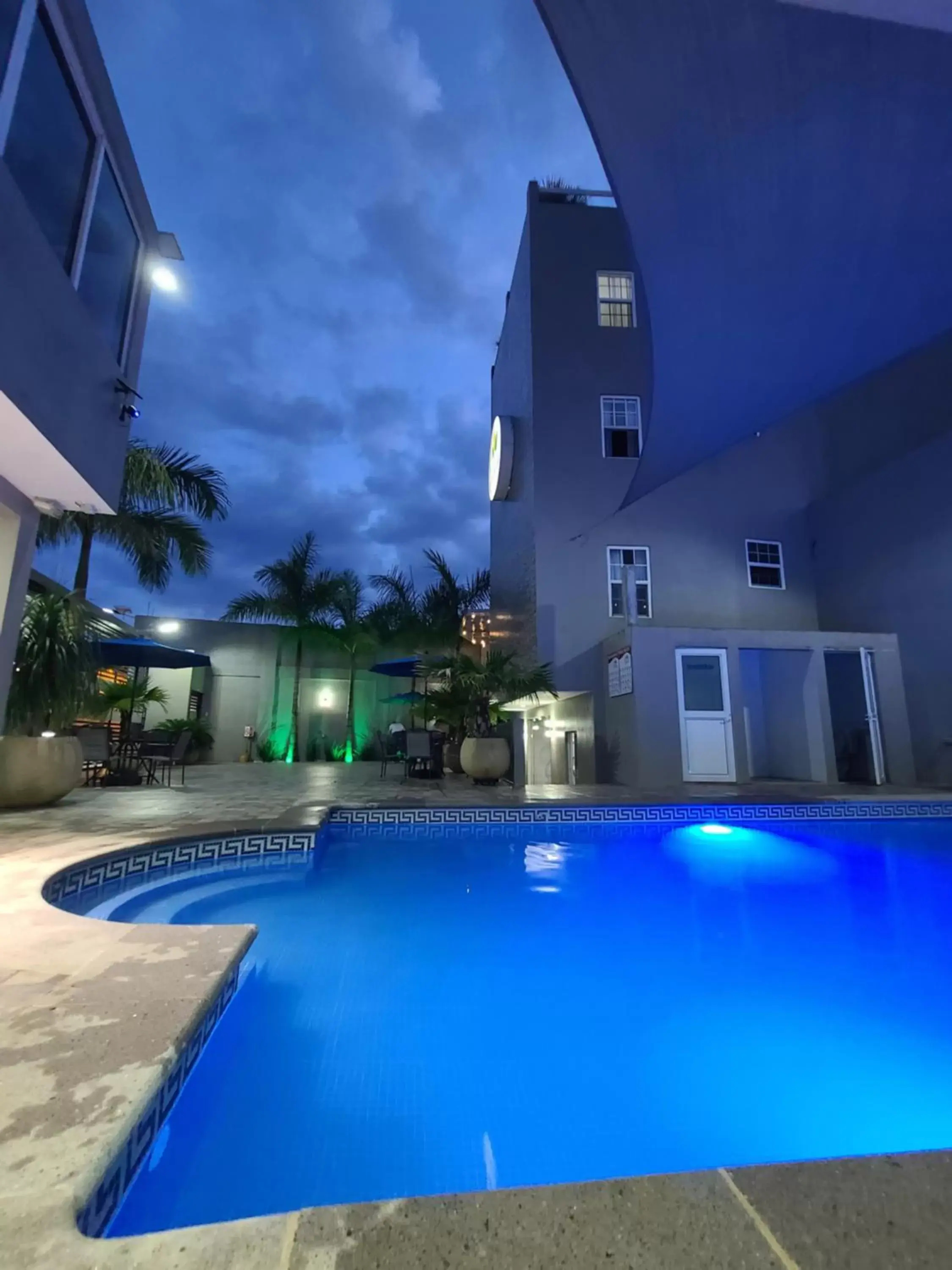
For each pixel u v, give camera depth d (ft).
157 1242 3.20
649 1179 3.69
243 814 20.22
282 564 61.62
